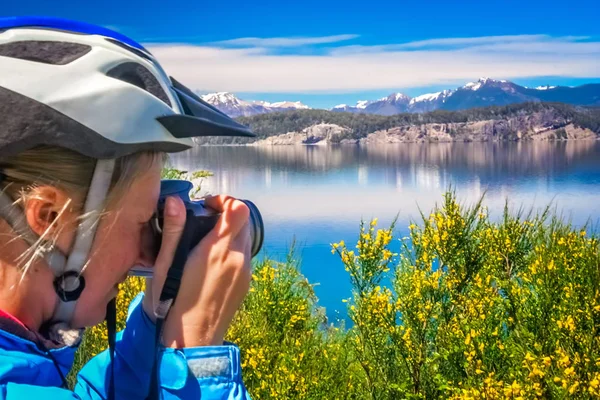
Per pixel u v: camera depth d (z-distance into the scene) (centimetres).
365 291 400
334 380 374
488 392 290
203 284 102
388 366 384
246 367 358
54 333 94
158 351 101
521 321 376
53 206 87
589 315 344
